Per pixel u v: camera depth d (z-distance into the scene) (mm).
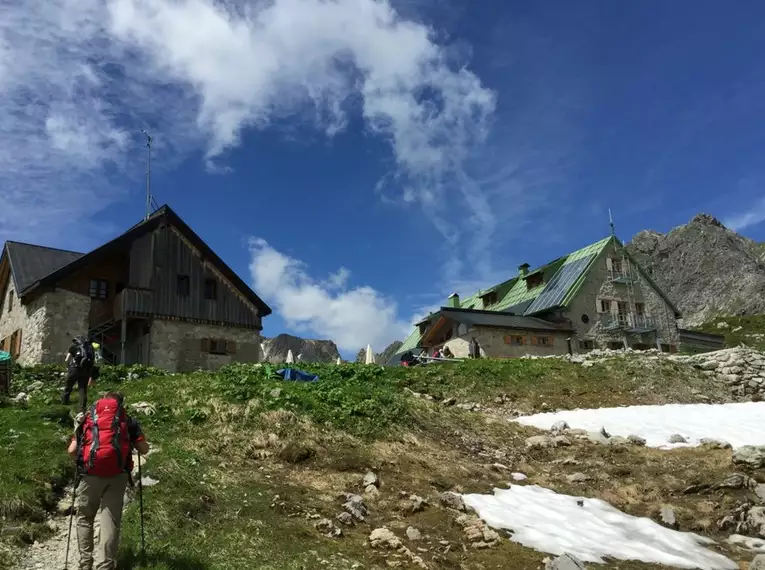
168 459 10711
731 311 132125
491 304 63031
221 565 7715
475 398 22344
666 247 169375
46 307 31219
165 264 34375
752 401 25625
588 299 52000
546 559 9148
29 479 9242
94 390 17141
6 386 16344
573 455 14891
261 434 12953
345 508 10141
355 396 16031
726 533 10914
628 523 11039
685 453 15156
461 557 9039
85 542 6832
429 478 12195
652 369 26766
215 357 35094
